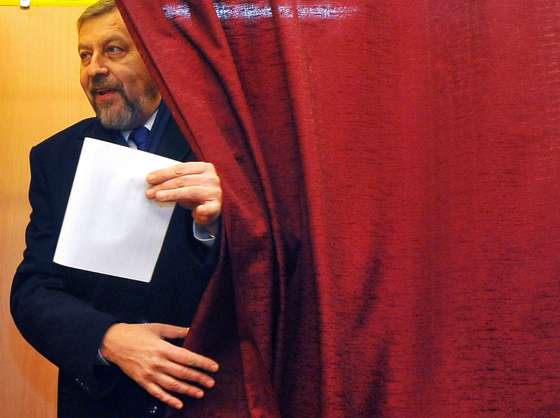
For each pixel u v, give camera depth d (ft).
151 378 4.09
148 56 4.25
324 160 4.20
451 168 4.27
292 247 4.26
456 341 4.06
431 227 4.23
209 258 4.24
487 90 4.27
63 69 6.84
